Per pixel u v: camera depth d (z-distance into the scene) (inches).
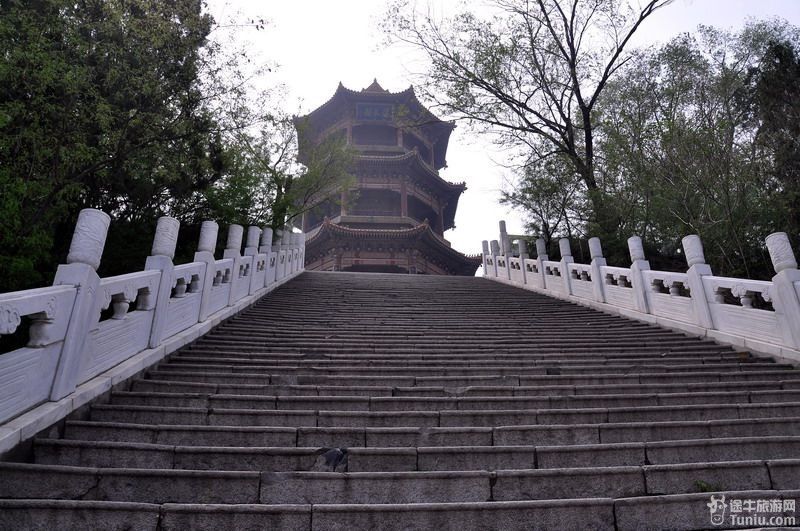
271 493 153.1
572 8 748.0
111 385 210.4
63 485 147.4
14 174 282.4
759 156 495.8
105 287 213.0
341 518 141.3
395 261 1400.1
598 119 781.3
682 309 389.4
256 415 201.5
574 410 213.3
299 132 748.0
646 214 626.8
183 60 367.6
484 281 752.3
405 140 1599.4
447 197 1651.1
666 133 505.7
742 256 462.6
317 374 265.6
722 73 615.8
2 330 149.3
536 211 756.0
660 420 216.5
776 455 184.1
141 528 134.6
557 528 145.2
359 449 172.7
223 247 503.8
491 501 156.0
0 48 278.1
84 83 305.6
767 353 304.5
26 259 266.8
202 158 418.3
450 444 190.2
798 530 138.7
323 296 528.4
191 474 153.0
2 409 156.1
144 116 346.6
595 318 449.7
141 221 442.6
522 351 323.0
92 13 332.8
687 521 148.6
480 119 800.3
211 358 273.0
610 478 163.0
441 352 316.8
